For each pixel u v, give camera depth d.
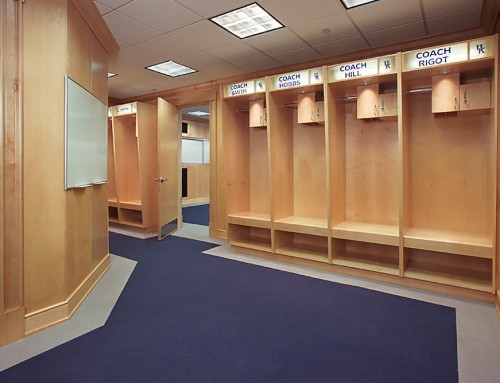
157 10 3.31
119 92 6.86
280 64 5.02
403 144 3.54
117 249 5.18
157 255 4.83
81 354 2.20
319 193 4.66
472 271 3.55
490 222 3.40
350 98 4.17
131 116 6.45
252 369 2.05
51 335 2.45
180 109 6.92
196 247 5.32
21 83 2.36
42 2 2.48
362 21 3.54
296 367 2.07
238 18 3.55
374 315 2.82
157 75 5.63
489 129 3.46
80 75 3.04
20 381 1.92
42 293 2.54
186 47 4.31
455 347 2.29
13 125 2.34
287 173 4.74
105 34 3.73
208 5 3.20
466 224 3.65
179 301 3.13
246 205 5.34
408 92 3.78
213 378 1.95
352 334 2.50
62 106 2.62
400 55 3.36
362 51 4.41
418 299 3.16
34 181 2.47
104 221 4.04
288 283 3.63
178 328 2.59
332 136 3.97
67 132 2.66
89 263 3.38
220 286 3.55
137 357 2.18
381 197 4.17
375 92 3.82
